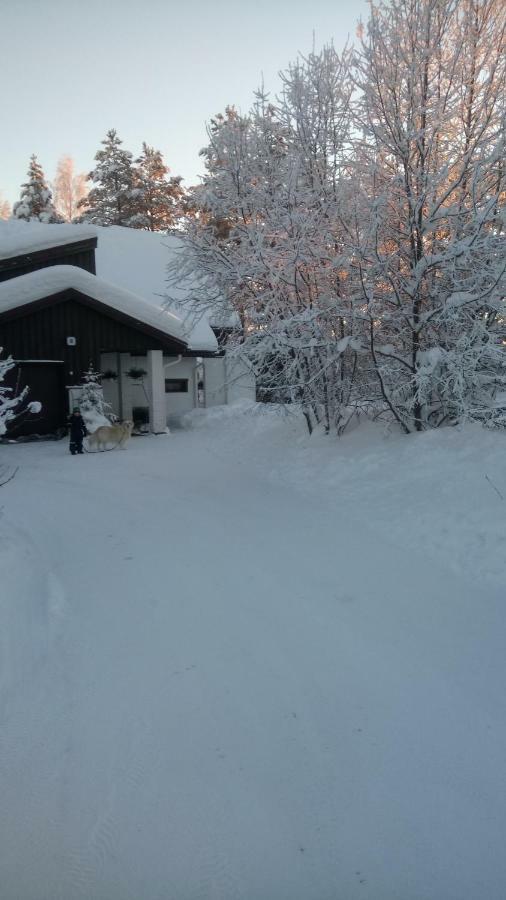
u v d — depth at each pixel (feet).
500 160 30.14
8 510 30.12
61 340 58.80
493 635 14.74
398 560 20.22
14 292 55.77
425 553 20.67
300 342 33.37
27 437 59.16
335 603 17.01
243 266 35.27
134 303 60.44
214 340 73.20
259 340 35.06
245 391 78.13
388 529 23.38
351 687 12.71
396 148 31.58
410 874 8.13
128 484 36.32
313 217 33.73
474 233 28.71
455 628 15.19
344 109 35.04
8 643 15.20
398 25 31.30
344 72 35.65
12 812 9.41
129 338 61.26
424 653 14.01
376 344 34.35
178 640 15.19
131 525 26.55
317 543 22.48
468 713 11.68
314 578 18.95
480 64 31.19
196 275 39.27
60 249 67.62
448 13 30.60
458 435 30.17
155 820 9.16
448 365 29.01
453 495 24.59
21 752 10.89
